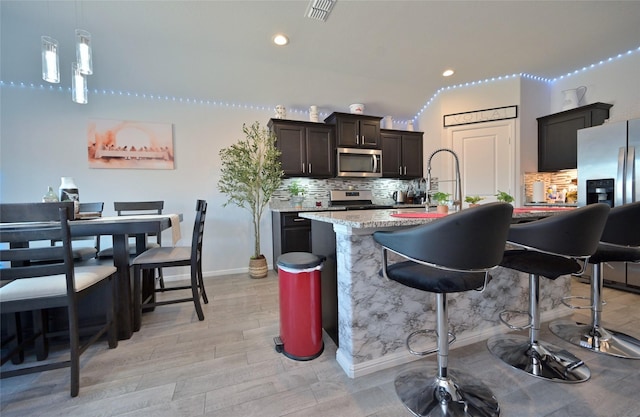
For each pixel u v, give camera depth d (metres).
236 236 3.68
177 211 3.44
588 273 2.85
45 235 1.33
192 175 3.49
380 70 3.45
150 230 1.83
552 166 3.71
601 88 3.44
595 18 2.54
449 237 0.95
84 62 1.85
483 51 3.09
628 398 1.26
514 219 1.87
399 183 4.68
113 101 3.19
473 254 0.96
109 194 3.20
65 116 3.04
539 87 3.87
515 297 1.91
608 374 1.43
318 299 1.65
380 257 1.50
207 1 2.19
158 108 3.36
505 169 3.81
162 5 2.22
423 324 1.62
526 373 1.44
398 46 2.92
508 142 3.79
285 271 1.65
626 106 3.23
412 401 1.25
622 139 2.65
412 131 4.38
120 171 3.23
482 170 3.94
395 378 1.43
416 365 1.54
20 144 2.91
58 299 1.36
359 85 3.78
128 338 1.89
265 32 2.61
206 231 3.55
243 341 1.85
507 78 3.75
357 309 1.46
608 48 3.10
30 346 1.78
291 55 3.03
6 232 1.29
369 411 1.22
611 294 2.55
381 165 4.14
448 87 4.06
